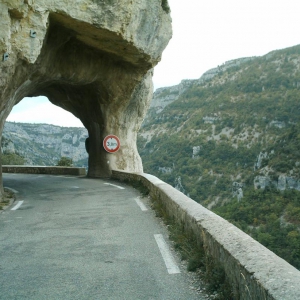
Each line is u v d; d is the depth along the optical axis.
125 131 22.20
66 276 4.69
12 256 5.65
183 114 143.50
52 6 11.03
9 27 9.62
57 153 168.12
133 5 13.14
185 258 5.18
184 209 6.21
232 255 3.58
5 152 72.38
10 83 11.40
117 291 4.13
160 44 16.03
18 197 13.06
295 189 42.41
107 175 21.34
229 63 171.12
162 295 3.97
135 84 19.06
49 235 6.98
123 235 6.76
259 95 124.12
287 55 139.50
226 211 43.78
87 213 9.27
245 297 3.12
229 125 113.75
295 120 98.81
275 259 3.18
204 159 98.31
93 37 13.66
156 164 110.50
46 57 13.52
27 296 4.07
